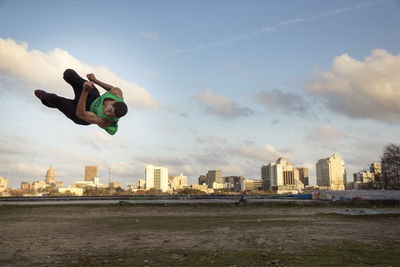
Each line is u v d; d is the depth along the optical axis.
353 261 11.75
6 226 25.84
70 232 21.98
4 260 13.10
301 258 12.38
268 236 18.98
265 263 11.65
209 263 11.89
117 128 5.14
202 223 26.62
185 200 57.75
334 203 48.41
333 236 18.81
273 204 47.75
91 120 4.80
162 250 14.88
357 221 27.39
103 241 17.91
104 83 5.51
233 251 14.32
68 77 5.30
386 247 14.95
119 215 35.31
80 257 13.53
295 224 25.27
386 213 31.88
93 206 44.06
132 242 17.44
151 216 34.03
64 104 5.22
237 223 26.31
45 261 12.81
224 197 66.19
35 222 28.69
